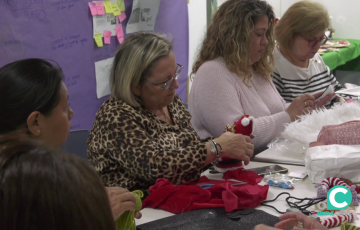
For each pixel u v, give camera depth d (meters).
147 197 1.32
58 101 1.09
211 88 1.93
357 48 4.76
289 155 1.80
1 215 0.41
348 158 1.42
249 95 2.02
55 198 0.42
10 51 2.30
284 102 2.36
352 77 5.04
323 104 2.14
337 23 5.45
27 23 2.38
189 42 4.09
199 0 4.17
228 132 1.58
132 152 1.37
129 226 1.08
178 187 1.31
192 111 2.03
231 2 2.00
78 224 0.43
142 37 1.49
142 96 1.50
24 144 0.48
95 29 2.85
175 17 3.77
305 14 2.43
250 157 1.73
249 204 1.26
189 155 1.42
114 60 1.49
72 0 2.64
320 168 1.43
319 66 2.73
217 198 1.32
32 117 1.04
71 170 0.45
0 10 2.23
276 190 1.42
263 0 2.06
